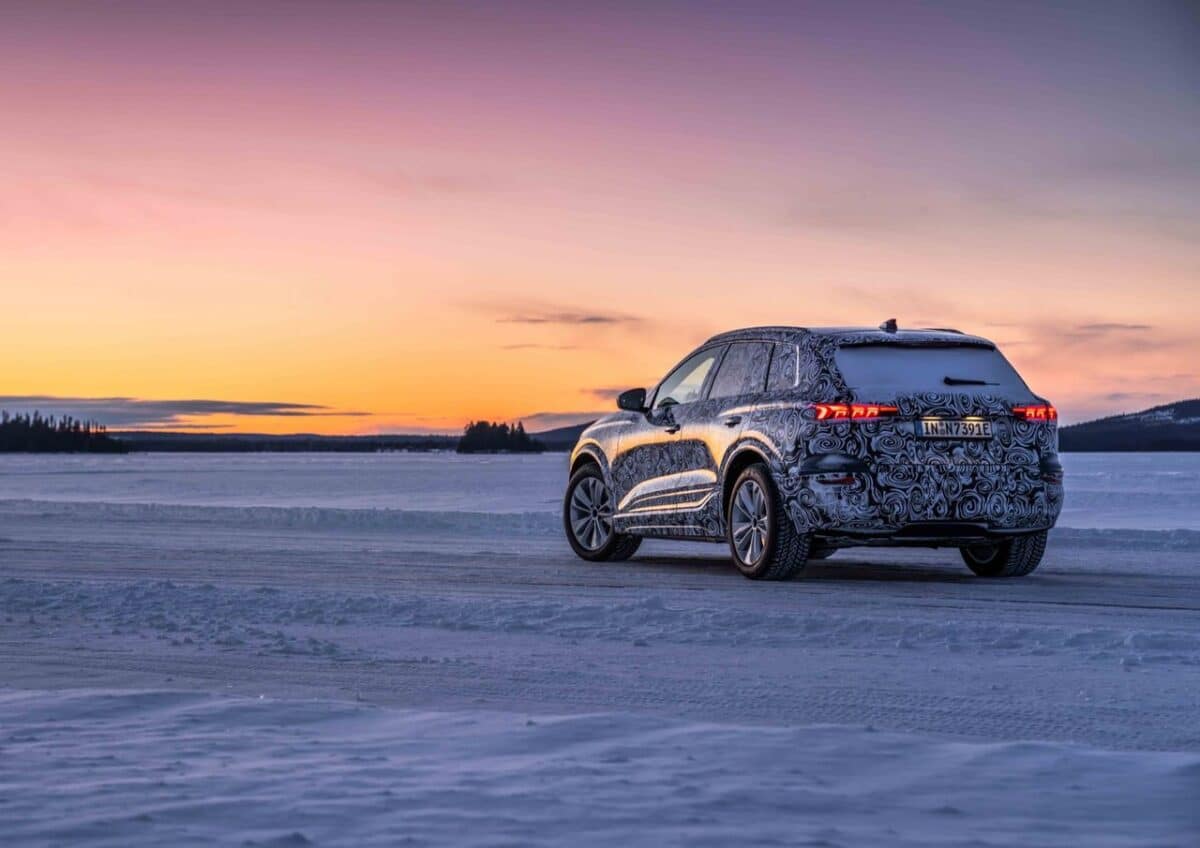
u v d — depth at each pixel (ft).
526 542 48.83
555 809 10.95
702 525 35.88
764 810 11.05
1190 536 48.24
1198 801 11.48
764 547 33.40
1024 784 12.00
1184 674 20.34
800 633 24.12
